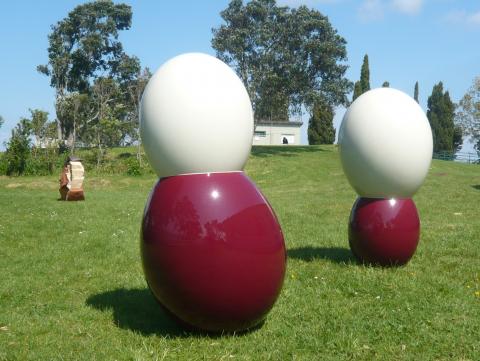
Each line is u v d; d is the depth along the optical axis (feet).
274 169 87.35
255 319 13.30
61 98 131.34
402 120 20.30
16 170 87.71
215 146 13.16
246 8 121.90
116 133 111.75
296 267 21.99
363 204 21.43
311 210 43.16
